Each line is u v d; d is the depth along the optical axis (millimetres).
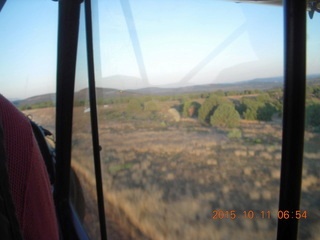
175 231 1291
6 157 377
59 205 1822
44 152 1524
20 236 376
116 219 1550
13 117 427
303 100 673
